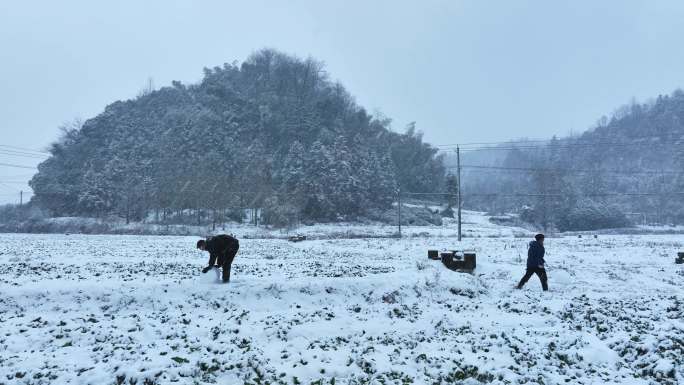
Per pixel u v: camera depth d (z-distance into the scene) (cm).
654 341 928
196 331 979
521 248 3397
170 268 1800
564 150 13688
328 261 2280
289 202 7938
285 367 792
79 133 12938
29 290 1223
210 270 1365
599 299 1405
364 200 9269
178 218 8231
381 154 11919
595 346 937
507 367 809
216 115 12231
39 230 6481
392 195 10012
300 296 1308
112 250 2828
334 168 8975
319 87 15662
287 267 1923
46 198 10131
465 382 745
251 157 10744
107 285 1278
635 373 801
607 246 3666
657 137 11888
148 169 10519
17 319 1045
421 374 779
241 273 1670
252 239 4988
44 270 1698
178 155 10856
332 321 1075
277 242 4262
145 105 14238
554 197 9988
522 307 1295
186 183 8481
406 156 13275
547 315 1207
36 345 888
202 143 11219
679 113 17225
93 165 10800
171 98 14600
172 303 1203
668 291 1554
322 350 883
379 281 1445
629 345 933
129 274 1584
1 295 1191
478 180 17425
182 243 3672
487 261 2458
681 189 9819
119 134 12312
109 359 808
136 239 4319
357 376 761
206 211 8256
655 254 2922
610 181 11319
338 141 9725
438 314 1182
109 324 1012
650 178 10819
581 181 11150
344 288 1381
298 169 8856
